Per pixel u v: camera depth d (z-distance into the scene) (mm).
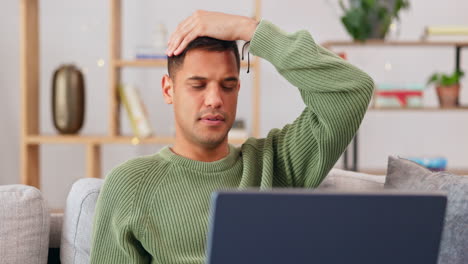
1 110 3242
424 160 2846
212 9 3270
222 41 1213
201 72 1187
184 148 1269
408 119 3314
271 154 1312
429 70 3281
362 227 702
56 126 2920
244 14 3277
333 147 1233
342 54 2777
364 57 3260
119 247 1208
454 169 2963
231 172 1267
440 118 3324
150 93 3268
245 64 2867
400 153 3322
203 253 1201
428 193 708
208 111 1190
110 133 2873
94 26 3242
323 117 1211
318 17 3279
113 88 2854
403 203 705
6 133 3252
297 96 3303
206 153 1262
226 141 1289
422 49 3266
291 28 3287
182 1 3266
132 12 3248
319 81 1205
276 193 682
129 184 1219
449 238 1257
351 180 1548
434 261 729
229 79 1202
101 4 3240
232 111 1225
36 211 1407
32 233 1394
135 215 1194
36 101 2963
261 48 1235
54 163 3275
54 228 1564
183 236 1199
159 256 1187
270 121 3309
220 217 677
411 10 3293
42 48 3225
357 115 1209
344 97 1200
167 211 1211
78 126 2936
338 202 692
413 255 721
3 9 3223
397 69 3270
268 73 3283
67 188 3283
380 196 700
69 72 2887
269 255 692
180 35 1221
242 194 676
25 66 2848
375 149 3322
